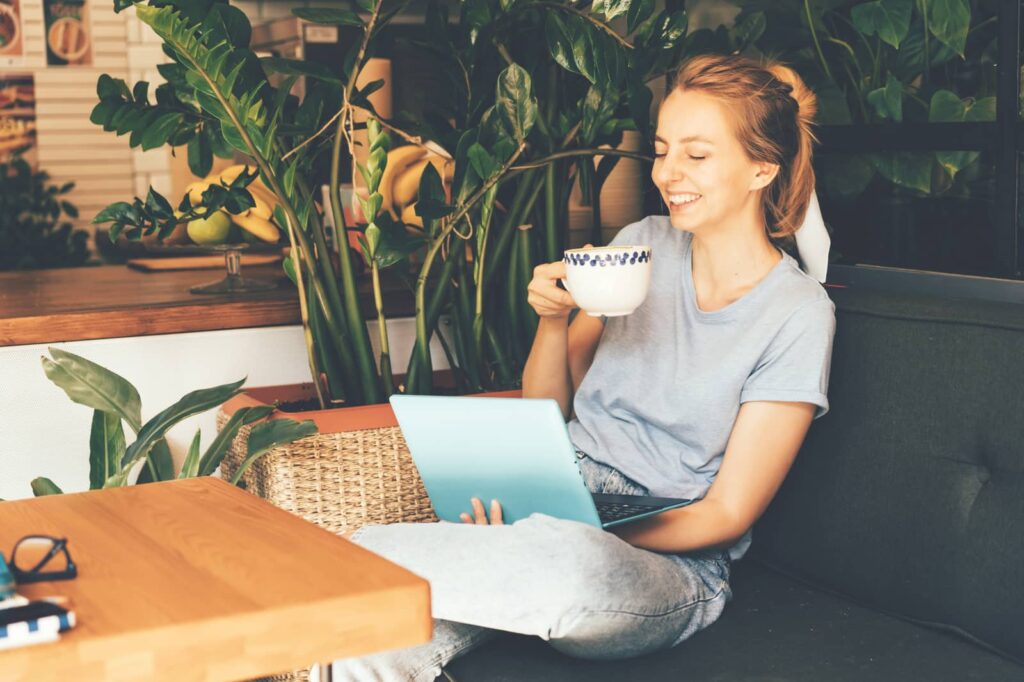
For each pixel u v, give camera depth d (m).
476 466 1.68
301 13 2.16
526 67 2.45
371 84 2.33
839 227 2.37
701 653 1.56
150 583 1.03
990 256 2.11
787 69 1.93
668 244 1.96
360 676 1.55
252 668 0.96
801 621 1.67
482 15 2.23
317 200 2.89
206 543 1.15
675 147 1.82
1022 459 1.54
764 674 1.48
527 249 2.43
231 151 2.38
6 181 6.20
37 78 6.24
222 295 2.57
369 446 2.11
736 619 1.68
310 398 2.44
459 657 1.60
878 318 1.77
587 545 1.50
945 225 2.18
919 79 2.24
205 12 2.08
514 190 2.55
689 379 1.82
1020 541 1.51
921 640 1.58
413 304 2.61
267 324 2.48
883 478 1.71
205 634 0.94
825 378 1.73
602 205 3.04
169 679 0.93
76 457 2.36
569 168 2.52
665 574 1.61
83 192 6.37
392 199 2.58
